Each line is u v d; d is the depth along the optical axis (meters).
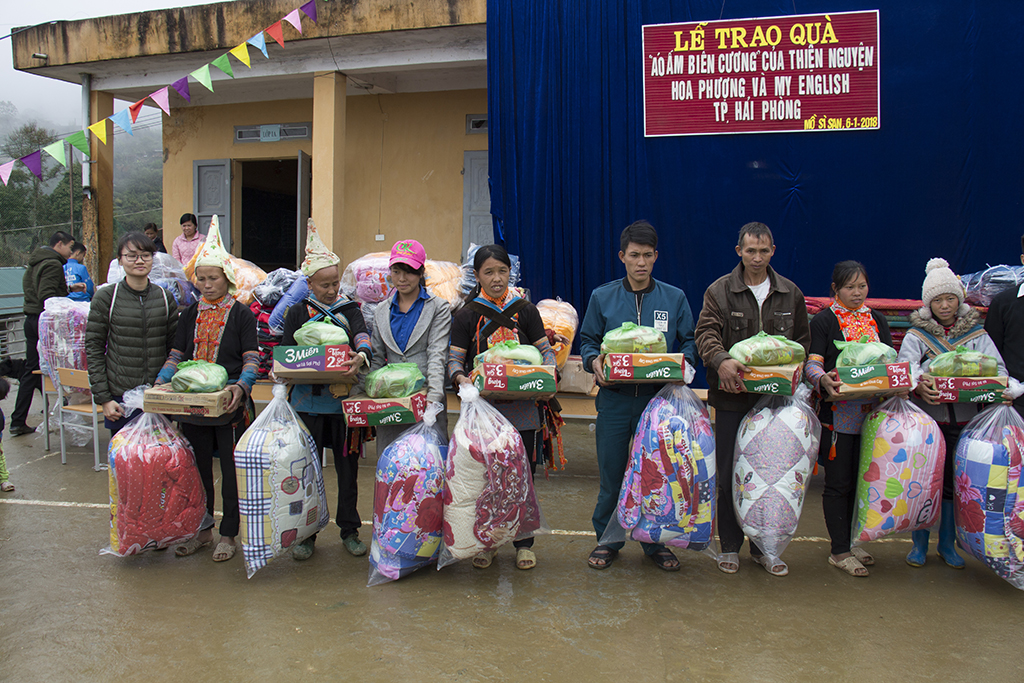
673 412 2.79
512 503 2.74
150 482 2.90
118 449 2.91
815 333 3.09
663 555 3.00
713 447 2.81
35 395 7.43
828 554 3.19
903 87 5.07
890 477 2.79
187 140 8.55
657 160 5.33
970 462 2.79
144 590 2.77
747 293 2.93
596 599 2.69
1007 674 2.17
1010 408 2.82
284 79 7.19
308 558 3.09
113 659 2.25
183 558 3.11
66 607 2.62
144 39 6.86
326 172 6.80
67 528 3.47
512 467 2.73
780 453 2.81
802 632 2.44
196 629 2.45
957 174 5.06
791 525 2.83
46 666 2.21
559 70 5.39
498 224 5.51
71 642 2.36
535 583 2.84
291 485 2.82
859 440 2.96
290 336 3.02
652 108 5.30
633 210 5.37
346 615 2.55
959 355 2.85
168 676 2.15
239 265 5.31
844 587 2.82
